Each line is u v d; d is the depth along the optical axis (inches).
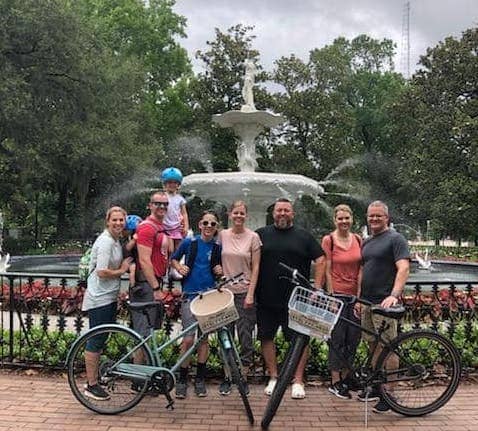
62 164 1167.0
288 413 189.2
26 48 1015.0
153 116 1509.6
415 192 1444.4
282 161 1359.5
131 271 206.2
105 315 199.8
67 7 1041.5
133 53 1529.3
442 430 174.7
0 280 267.4
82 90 1080.2
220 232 212.5
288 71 1466.5
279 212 207.0
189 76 1654.8
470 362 230.2
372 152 1739.7
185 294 206.5
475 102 1205.1
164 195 207.8
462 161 1204.5
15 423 175.8
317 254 206.2
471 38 1272.1
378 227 200.2
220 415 185.9
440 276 593.6
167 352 217.2
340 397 201.5
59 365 232.7
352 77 1911.9
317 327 173.6
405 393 192.4
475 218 1155.3
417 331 188.9
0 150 1050.7
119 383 190.7
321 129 1408.7
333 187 1322.6
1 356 242.4
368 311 198.2
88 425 174.7
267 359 209.9
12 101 937.5
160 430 171.3
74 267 710.5
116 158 1103.6
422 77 1330.0
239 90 1363.2
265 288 207.0
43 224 1606.8
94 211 1318.9
